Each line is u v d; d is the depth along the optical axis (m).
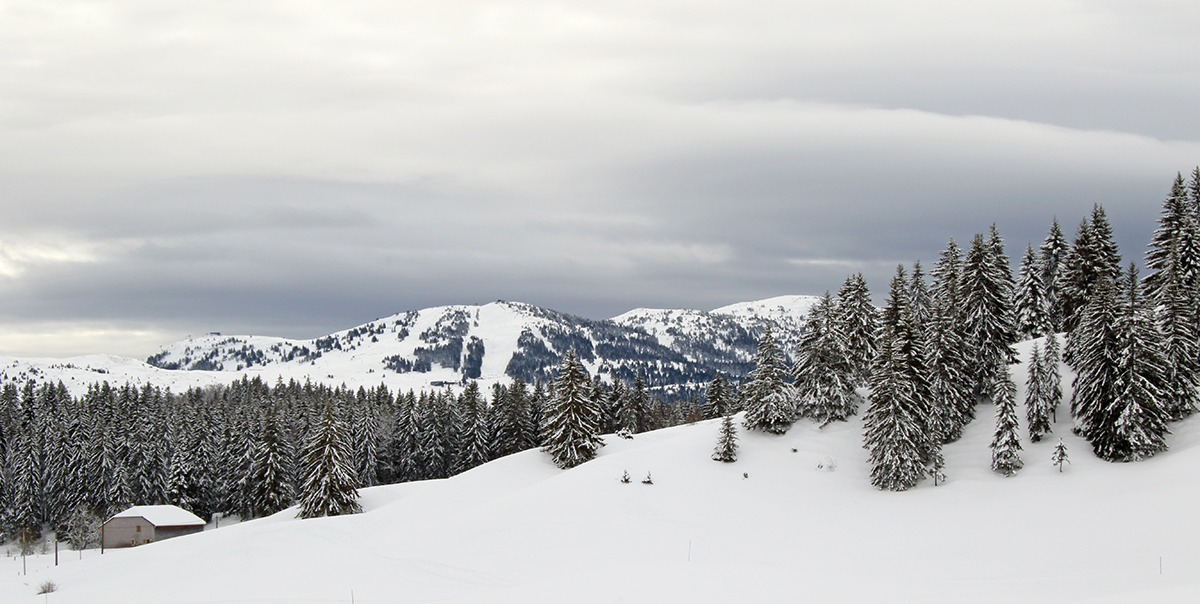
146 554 58.00
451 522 60.81
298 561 51.53
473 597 37.03
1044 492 53.31
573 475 71.88
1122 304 57.59
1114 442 55.75
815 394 76.00
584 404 89.38
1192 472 48.56
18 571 80.00
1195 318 63.38
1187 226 71.31
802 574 39.09
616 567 43.06
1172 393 57.09
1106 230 80.88
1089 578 34.06
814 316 77.44
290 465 103.19
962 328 72.19
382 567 49.12
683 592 34.94
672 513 59.19
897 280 74.88
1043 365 63.50
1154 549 38.53
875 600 32.00
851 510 57.28
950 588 34.34
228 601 41.91
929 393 62.81
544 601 34.62
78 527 96.00
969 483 58.12
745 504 60.53
